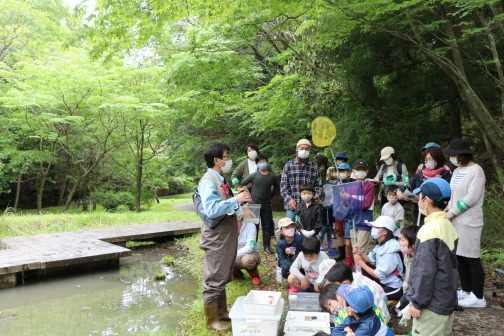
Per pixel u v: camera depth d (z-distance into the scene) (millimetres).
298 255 4305
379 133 7754
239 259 4926
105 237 7523
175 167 15000
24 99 10602
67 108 11922
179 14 5719
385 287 3822
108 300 4938
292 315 3416
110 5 5293
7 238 7461
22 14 13984
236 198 3520
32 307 4723
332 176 6207
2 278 5379
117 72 11477
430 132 7953
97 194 14453
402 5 5074
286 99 8914
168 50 11477
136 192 13891
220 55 7480
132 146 14758
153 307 4664
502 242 5672
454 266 2545
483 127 6148
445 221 2586
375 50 7520
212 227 3621
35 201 17391
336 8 5637
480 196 3854
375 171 8383
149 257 7184
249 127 11430
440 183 2627
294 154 11289
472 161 3979
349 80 7848
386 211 5117
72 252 6270
